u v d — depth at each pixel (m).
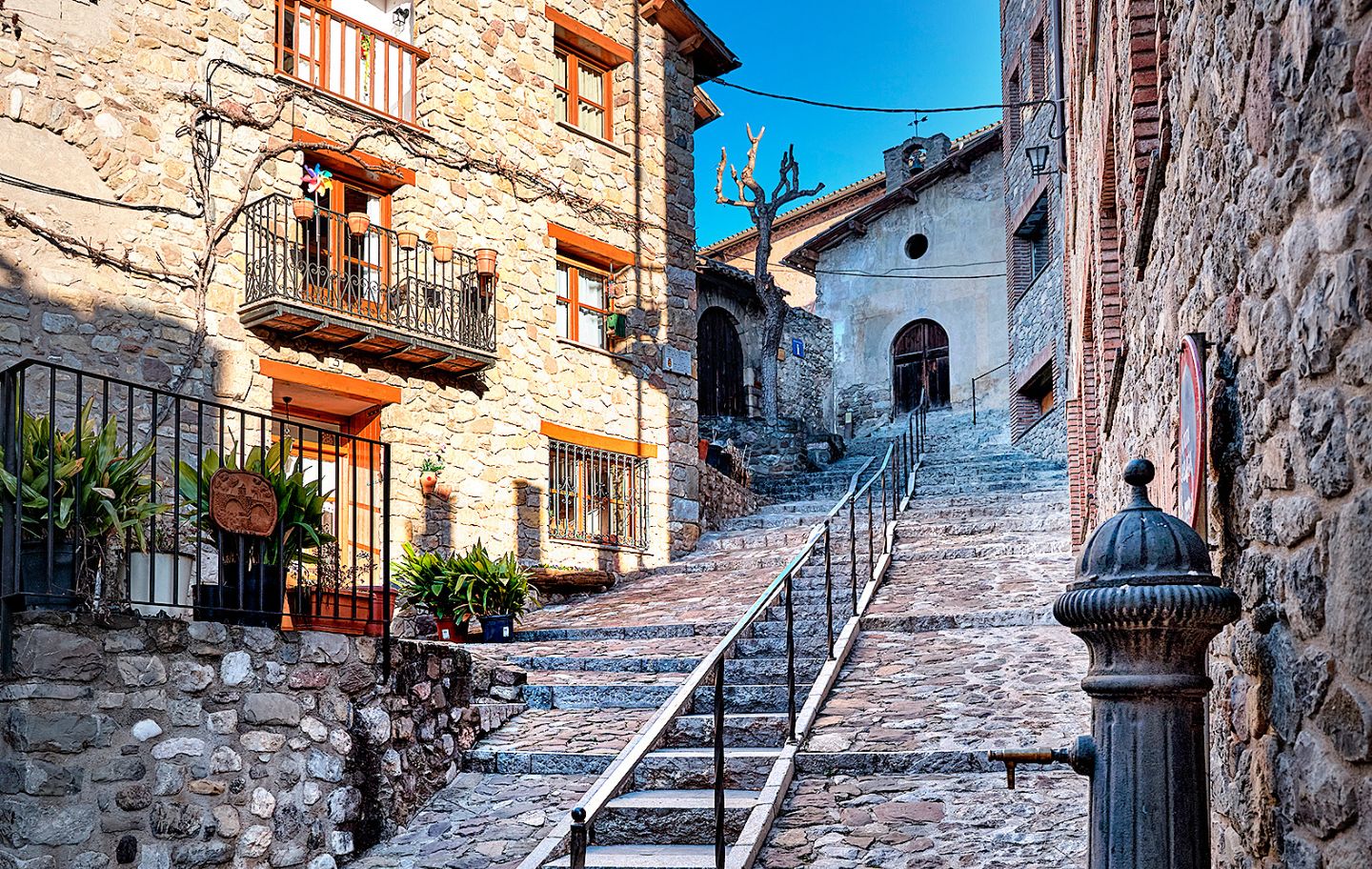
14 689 5.10
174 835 5.53
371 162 13.06
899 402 26.91
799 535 14.98
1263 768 3.06
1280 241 2.81
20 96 10.39
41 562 5.38
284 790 6.04
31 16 10.55
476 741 7.65
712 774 6.61
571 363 15.08
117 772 5.35
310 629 6.66
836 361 27.78
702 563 14.66
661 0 16.73
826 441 23.12
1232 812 3.49
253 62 12.19
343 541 12.54
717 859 5.26
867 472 19.64
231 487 6.07
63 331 10.43
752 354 24.03
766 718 7.03
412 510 12.91
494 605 11.30
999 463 18.62
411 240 12.95
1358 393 2.30
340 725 6.41
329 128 12.77
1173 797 2.94
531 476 14.29
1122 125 6.18
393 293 12.86
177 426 5.95
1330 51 2.36
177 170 11.44
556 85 15.56
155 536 6.01
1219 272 3.55
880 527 14.12
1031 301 21.56
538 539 14.23
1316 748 2.57
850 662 8.49
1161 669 2.99
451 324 13.14
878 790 6.14
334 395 12.55
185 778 5.61
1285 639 2.83
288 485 6.44
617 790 4.54
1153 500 5.55
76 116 10.75
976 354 25.73
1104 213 7.73
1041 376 20.98
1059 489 15.66
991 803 5.80
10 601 5.20
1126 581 3.02
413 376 13.15
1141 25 5.22
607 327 15.95
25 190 10.34
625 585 14.41
